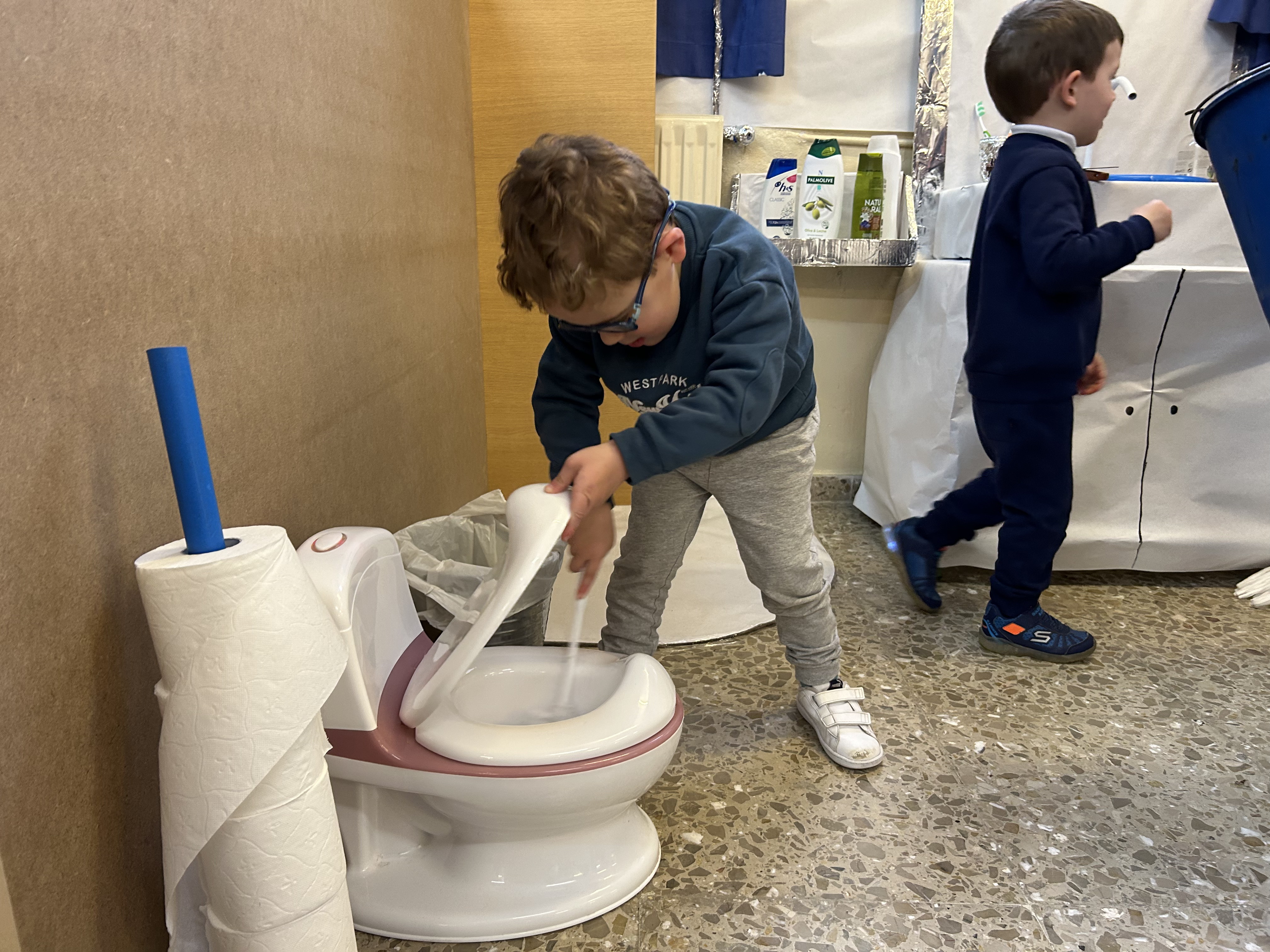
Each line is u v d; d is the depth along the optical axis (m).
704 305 0.88
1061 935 0.80
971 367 1.39
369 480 1.11
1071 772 1.06
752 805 0.99
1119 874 0.88
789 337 0.90
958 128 1.95
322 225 0.95
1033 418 1.31
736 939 0.79
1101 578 1.68
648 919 0.82
